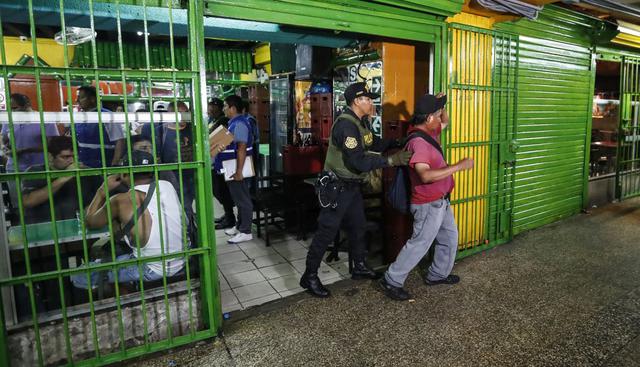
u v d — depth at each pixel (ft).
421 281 12.29
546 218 18.25
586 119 19.74
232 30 11.42
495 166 15.03
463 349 8.79
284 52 20.39
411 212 11.01
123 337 8.30
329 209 10.69
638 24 20.66
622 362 8.27
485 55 14.07
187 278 8.76
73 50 20.72
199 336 9.04
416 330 9.54
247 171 15.97
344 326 9.77
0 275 7.48
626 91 21.80
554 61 17.35
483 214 14.96
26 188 7.79
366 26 11.00
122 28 9.57
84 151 8.20
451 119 13.16
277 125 21.71
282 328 9.73
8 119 6.97
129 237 8.61
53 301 8.43
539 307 10.54
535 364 8.25
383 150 12.20
